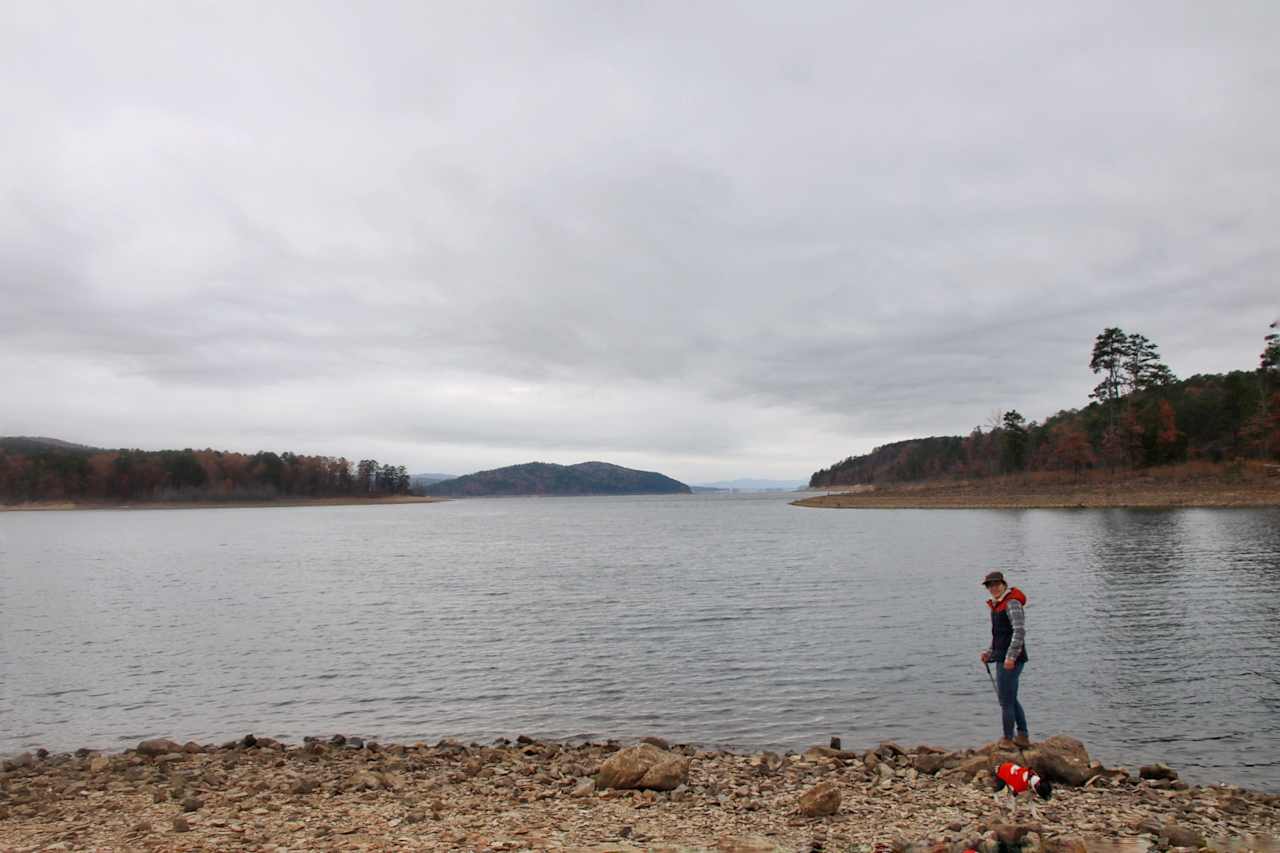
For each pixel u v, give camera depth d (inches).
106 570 2159.2
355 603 1449.3
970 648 918.4
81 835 366.3
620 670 862.5
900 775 470.3
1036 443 6043.3
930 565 1836.9
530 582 1749.5
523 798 426.6
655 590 1550.2
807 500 7554.1
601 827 367.6
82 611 1375.5
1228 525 2559.1
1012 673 470.6
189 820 388.5
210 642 1066.7
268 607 1408.7
